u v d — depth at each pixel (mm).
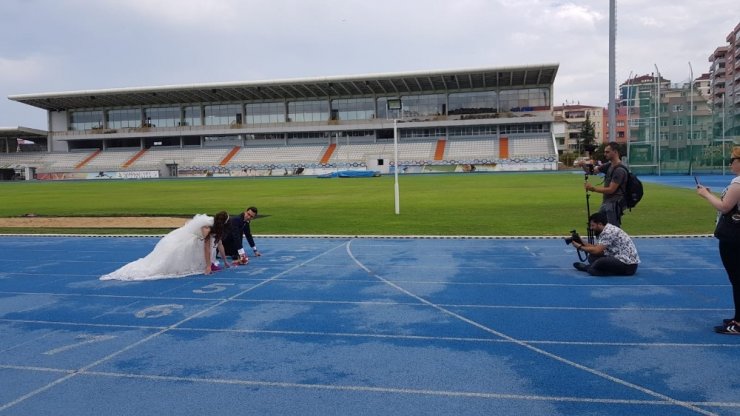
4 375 4934
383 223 16359
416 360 5105
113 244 13430
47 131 86625
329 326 6246
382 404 4188
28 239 14508
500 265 9680
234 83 72875
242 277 9039
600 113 116250
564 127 103688
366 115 80000
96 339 5926
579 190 30391
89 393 4508
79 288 8484
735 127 42000
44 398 4426
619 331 5824
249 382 4664
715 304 6824
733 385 4402
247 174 76062
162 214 19609
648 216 16516
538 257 10375
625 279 8328
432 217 17688
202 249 9484
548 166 68500
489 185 37062
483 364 4969
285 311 6918
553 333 5809
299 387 4539
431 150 75125
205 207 23844
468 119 75312
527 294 7539
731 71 95000
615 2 32469
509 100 75750
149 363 5160
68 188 47375
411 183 43094
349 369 4910
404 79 70812
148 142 87688
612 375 4652
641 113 44406
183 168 78375
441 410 4070
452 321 6352
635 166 44500
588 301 7086
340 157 76250
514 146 73000
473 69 66625
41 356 5418
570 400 4199
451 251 11281
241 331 6109
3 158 85250
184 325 6379
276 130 80688
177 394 4449
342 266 9883
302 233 14469
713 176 40438
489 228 14680
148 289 8273
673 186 30781
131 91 75312
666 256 10125
